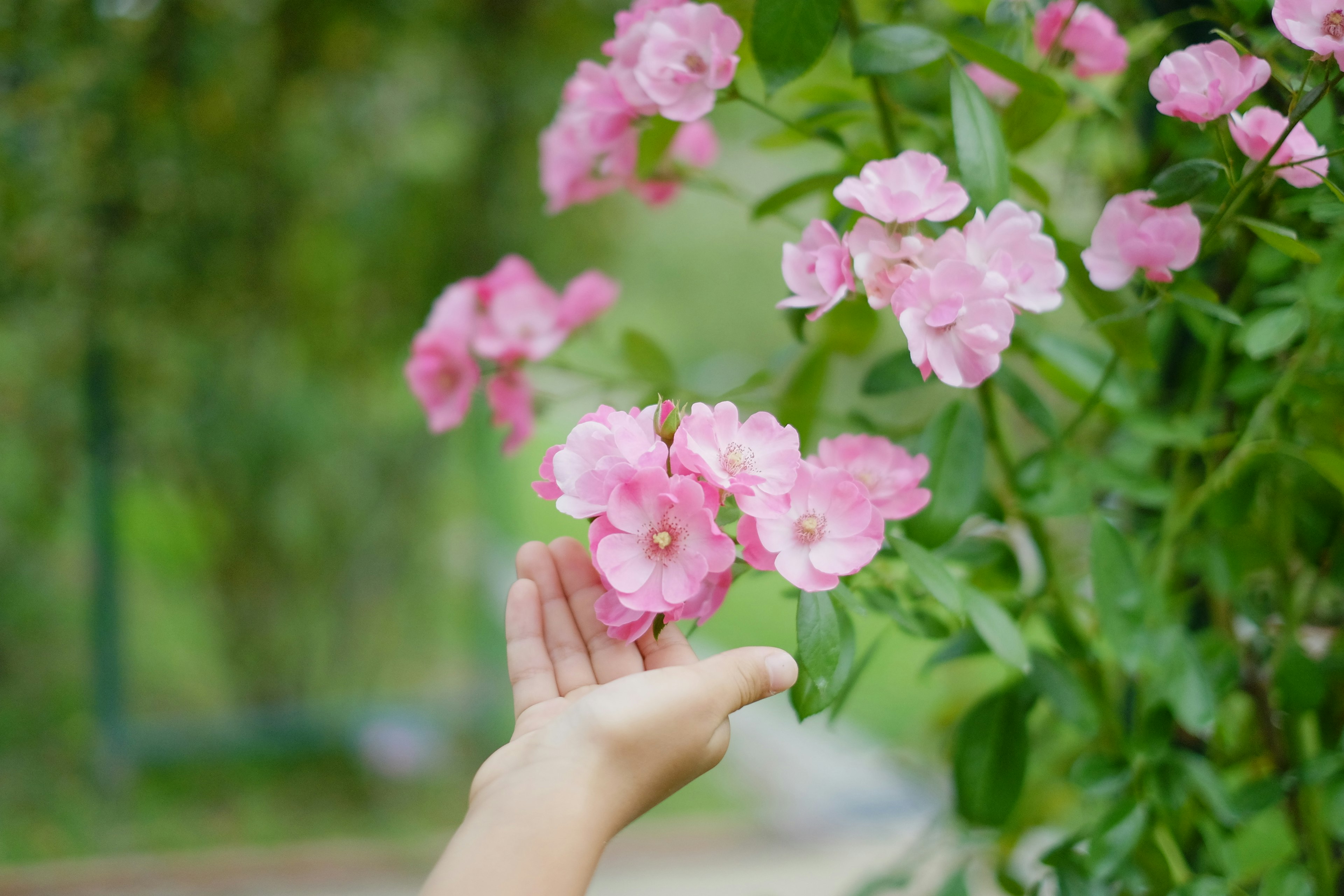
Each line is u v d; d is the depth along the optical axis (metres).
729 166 1.83
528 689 0.61
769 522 0.56
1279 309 0.66
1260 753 0.71
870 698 2.23
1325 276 0.62
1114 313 0.64
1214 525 0.67
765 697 0.59
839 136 0.67
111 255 1.54
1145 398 0.73
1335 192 0.58
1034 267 0.58
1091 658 0.70
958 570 0.70
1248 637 0.71
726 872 1.68
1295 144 0.60
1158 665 0.65
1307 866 0.66
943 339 0.57
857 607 0.58
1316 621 0.71
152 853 1.72
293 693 2.08
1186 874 0.66
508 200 1.80
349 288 1.84
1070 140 0.84
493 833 0.55
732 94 0.66
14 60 1.35
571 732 0.57
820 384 0.76
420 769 2.03
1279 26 0.57
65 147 1.44
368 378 1.94
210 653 2.15
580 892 0.55
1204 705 0.64
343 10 1.58
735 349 4.45
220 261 1.67
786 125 0.67
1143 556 0.70
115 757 1.86
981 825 0.68
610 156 0.72
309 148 1.68
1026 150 0.69
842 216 0.67
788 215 0.76
